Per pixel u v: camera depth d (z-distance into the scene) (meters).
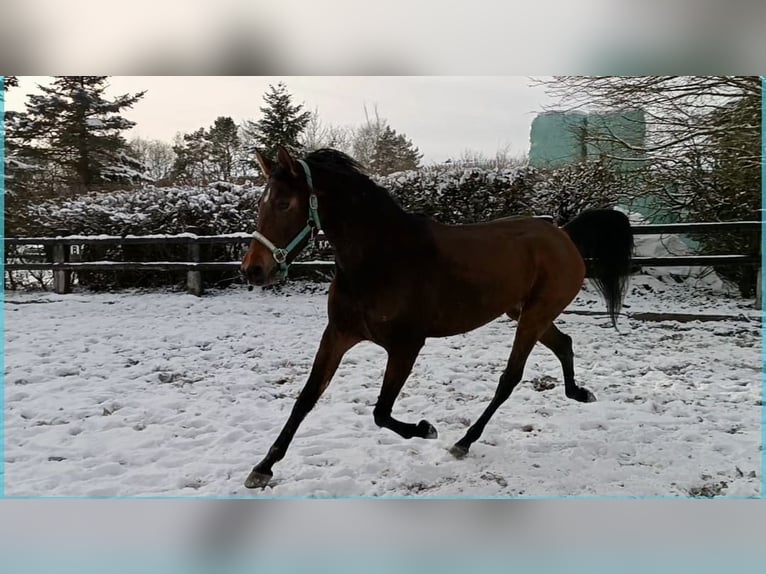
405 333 2.94
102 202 10.22
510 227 3.56
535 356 5.51
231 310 7.85
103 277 9.88
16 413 3.89
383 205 2.94
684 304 7.84
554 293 3.55
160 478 2.96
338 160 2.96
